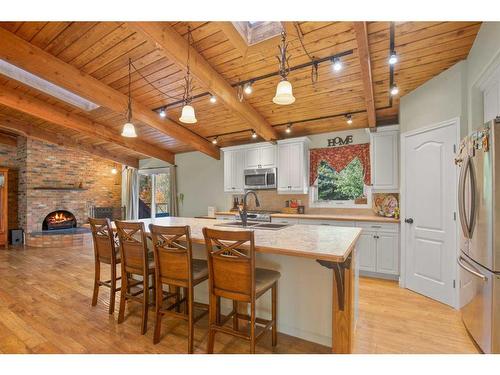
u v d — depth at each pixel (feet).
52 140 18.88
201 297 9.24
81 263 14.97
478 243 6.51
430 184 10.07
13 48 8.93
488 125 6.06
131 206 24.85
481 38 7.59
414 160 10.81
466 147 7.26
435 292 9.82
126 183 25.61
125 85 11.78
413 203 10.84
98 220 8.89
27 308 9.03
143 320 7.42
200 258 9.09
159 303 7.04
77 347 6.77
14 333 7.42
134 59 10.01
